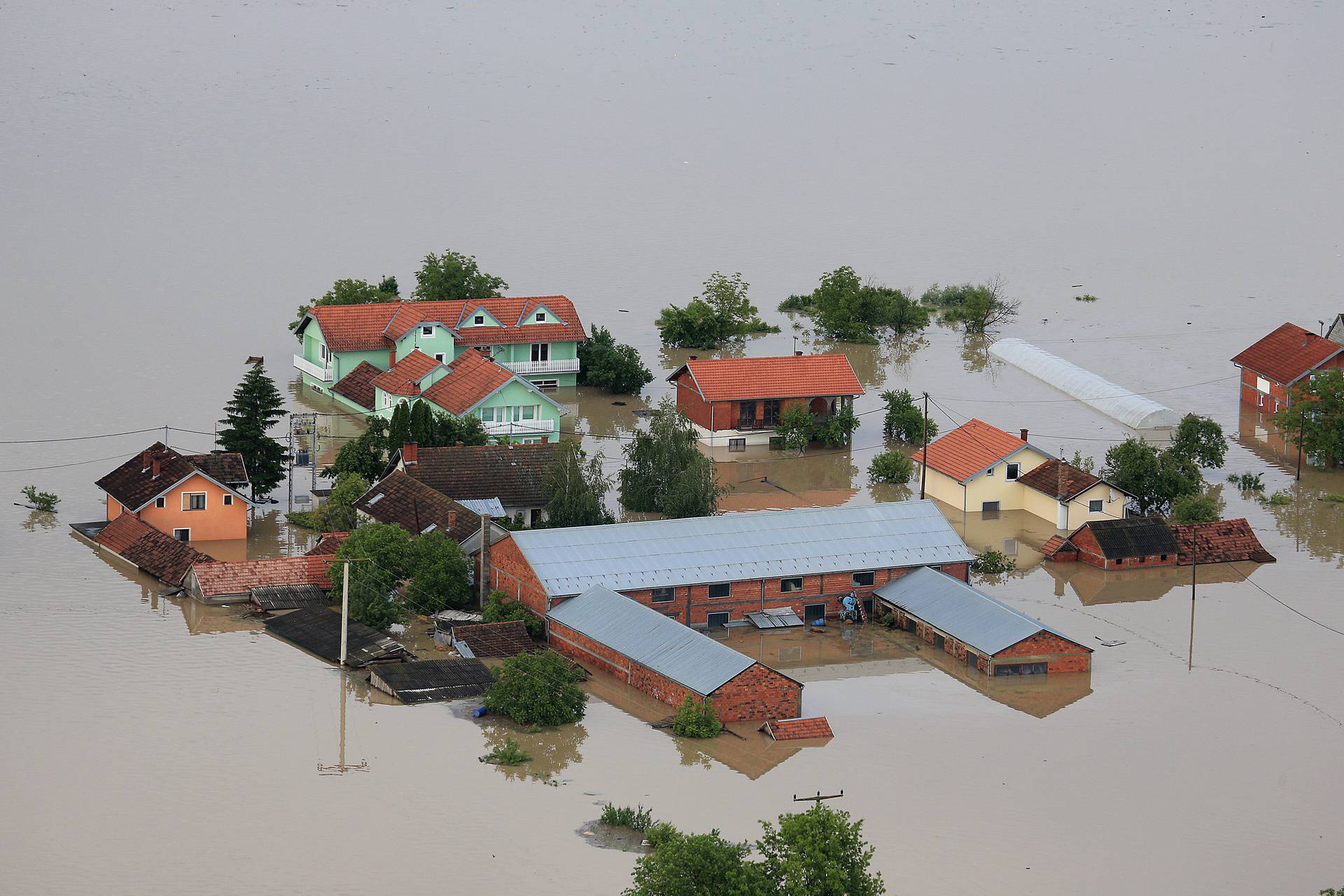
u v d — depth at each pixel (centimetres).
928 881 5862
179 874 5859
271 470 9662
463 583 8225
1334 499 10175
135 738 6869
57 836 6100
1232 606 8556
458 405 10594
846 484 10319
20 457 10262
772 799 6438
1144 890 5834
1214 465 10594
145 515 8944
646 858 5531
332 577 8169
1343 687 7562
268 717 7088
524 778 6600
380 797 6431
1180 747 6956
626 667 7462
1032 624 7712
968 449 10075
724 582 8056
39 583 8469
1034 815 6366
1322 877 5944
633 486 9494
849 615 8262
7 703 7144
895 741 6969
